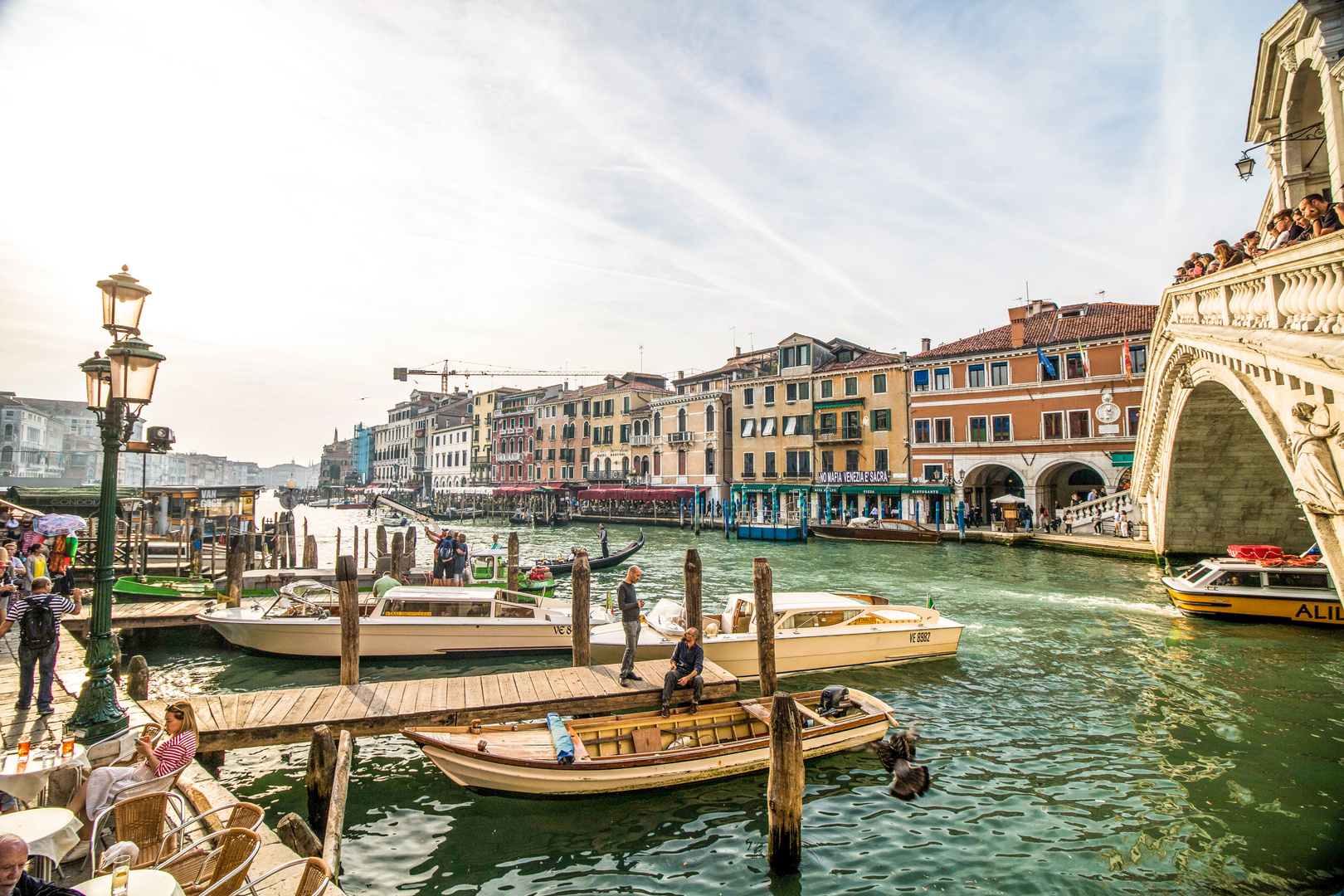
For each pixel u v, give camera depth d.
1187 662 12.20
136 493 25.05
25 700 7.23
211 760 8.02
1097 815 7.11
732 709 8.74
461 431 81.81
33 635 7.19
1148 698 10.47
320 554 33.19
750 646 11.19
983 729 9.36
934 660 12.46
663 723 8.30
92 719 6.34
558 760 7.16
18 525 18.08
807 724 8.53
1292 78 12.52
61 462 83.38
